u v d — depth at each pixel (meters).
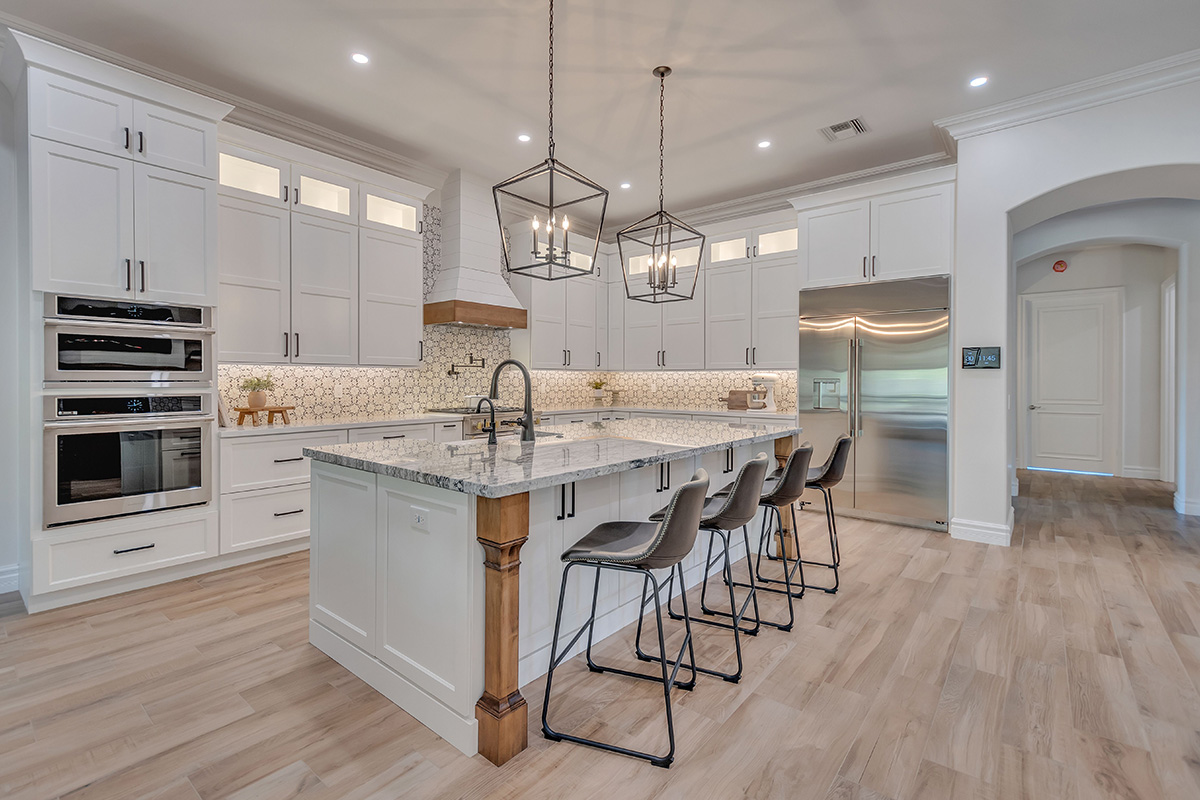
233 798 1.61
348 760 1.79
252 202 3.80
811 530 4.52
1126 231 5.45
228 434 3.54
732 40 3.22
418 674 2.01
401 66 3.50
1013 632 2.68
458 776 1.72
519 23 3.07
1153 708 2.05
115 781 1.68
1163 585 3.28
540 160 4.97
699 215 6.37
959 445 4.32
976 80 3.66
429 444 2.74
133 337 3.14
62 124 2.90
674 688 2.21
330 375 4.67
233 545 3.57
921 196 4.50
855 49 3.32
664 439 2.96
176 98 3.26
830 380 5.00
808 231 5.09
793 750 1.84
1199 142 3.45
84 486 2.99
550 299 6.11
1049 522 4.75
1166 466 6.57
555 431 3.42
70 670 2.32
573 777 1.71
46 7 2.91
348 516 2.35
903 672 2.33
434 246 5.36
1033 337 7.60
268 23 3.07
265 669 2.35
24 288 2.97
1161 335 6.69
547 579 2.31
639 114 4.10
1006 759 1.79
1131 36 3.18
